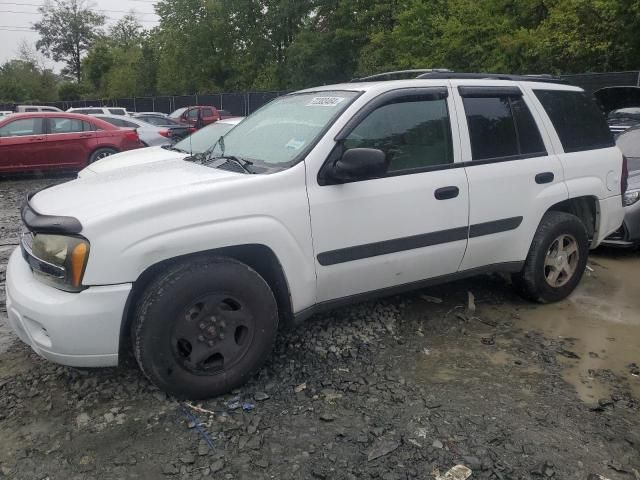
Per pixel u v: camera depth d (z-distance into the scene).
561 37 17.91
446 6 22.47
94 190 3.28
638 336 4.08
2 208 9.27
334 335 3.94
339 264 3.46
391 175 3.60
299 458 2.69
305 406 3.11
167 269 3.01
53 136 12.12
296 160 3.33
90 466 2.64
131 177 3.51
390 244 3.61
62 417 3.02
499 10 20.52
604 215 4.80
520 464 2.66
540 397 3.24
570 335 4.08
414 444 2.79
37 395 3.23
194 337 3.05
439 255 3.85
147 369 2.97
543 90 4.52
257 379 3.38
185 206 2.98
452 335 4.03
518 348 3.85
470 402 3.17
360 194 3.45
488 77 4.27
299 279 3.32
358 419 2.99
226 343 3.15
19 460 2.69
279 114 4.04
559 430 2.92
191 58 40.50
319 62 31.58
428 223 3.73
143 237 2.87
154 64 48.31
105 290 2.84
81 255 2.81
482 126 4.06
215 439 2.83
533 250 4.38
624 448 2.79
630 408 3.14
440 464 2.65
